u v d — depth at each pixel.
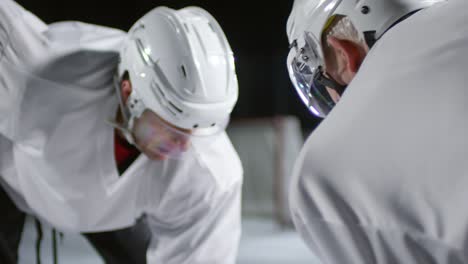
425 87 0.77
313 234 0.83
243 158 6.40
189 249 1.86
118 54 1.77
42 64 1.71
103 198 1.81
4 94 1.70
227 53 1.63
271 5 5.71
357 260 0.81
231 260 1.87
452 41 0.79
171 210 1.84
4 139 1.75
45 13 5.50
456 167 0.73
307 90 1.18
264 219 5.53
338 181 0.79
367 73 0.84
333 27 1.03
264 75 5.96
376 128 0.78
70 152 1.74
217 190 1.79
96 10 5.55
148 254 1.94
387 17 0.97
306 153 0.82
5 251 1.95
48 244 4.31
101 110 1.73
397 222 0.77
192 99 1.55
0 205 1.91
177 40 1.58
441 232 0.75
